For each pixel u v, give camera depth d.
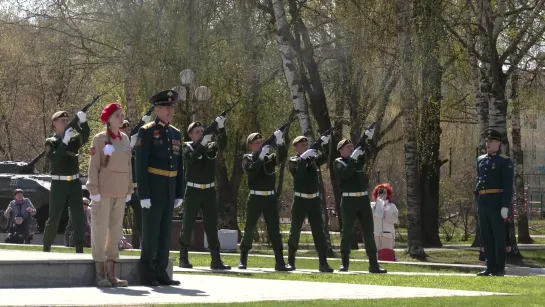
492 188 19.48
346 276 18.08
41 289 12.89
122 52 33.88
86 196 30.28
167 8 31.80
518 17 31.08
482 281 17.08
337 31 31.66
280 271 19.75
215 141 19.45
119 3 33.12
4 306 10.49
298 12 31.02
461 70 34.94
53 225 20.50
